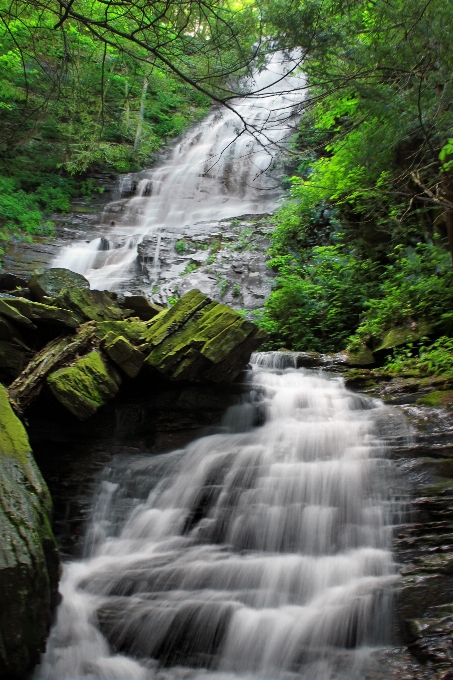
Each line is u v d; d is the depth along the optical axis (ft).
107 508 22.31
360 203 43.04
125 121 83.05
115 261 57.82
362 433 23.75
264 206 73.46
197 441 25.08
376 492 20.49
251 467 22.34
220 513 21.13
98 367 24.57
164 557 19.80
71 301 28.94
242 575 18.43
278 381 29.63
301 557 19.02
